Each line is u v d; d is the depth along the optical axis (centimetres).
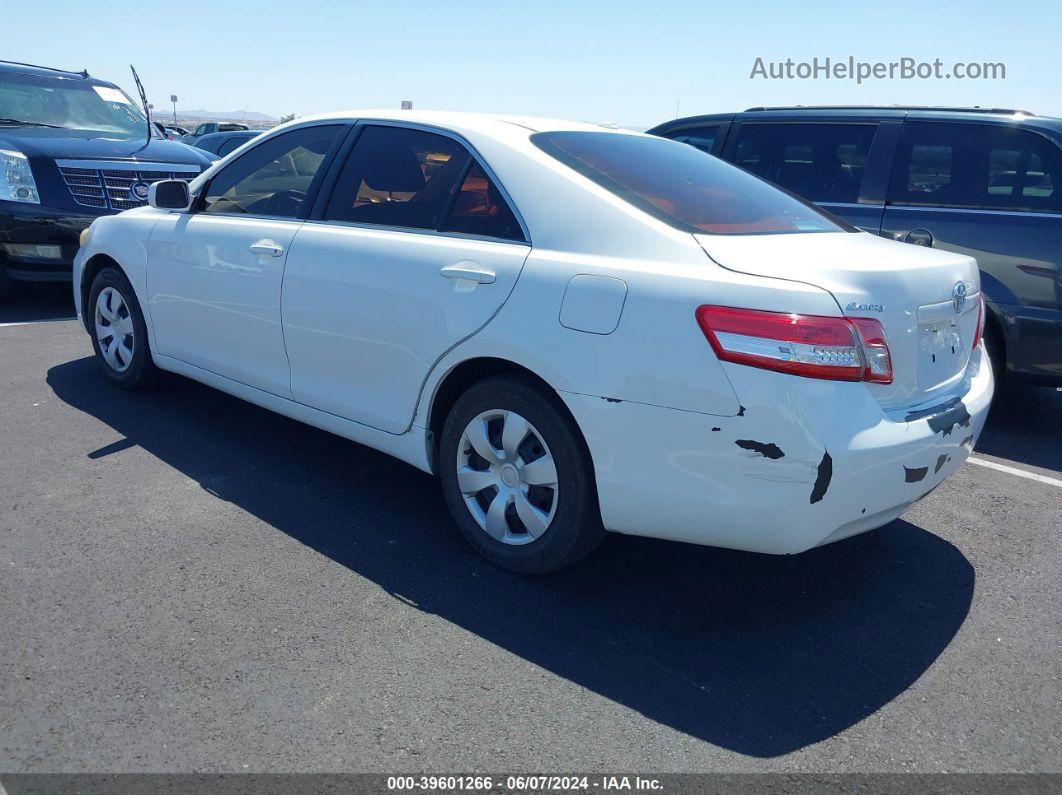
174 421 502
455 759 248
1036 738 266
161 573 340
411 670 287
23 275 755
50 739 249
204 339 467
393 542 373
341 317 385
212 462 448
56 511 387
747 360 277
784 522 281
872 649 311
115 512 389
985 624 330
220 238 444
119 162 794
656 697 279
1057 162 514
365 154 404
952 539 401
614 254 313
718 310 282
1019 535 406
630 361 296
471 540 360
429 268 353
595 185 334
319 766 244
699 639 313
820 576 362
